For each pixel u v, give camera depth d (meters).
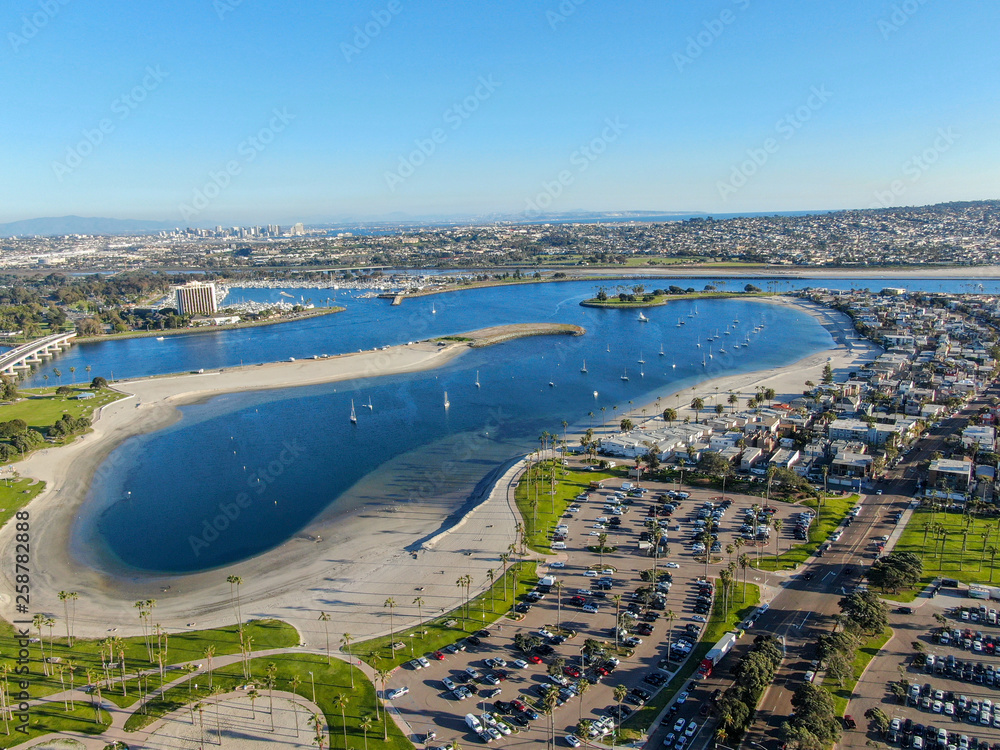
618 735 118.50
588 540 197.00
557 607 161.88
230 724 123.25
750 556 184.12
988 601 160.25
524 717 123.94
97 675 138.00
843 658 132.00
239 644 149.50
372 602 166.38
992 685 131.38
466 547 194.00
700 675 134.12
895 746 115.19
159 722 124.00
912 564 165.25
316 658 143.25
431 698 130.38
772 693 129.62
